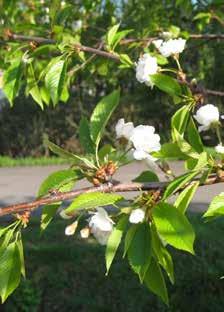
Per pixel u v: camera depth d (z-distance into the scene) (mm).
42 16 4578
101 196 1457
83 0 4906
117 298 5562
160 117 17688
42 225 1663
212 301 5234
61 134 19078
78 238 7617
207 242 7117
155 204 1438
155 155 1625
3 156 19172
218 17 4770
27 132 19219
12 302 5219
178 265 6105
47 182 1641
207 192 10758
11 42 3184
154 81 1932
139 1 5527
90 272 6227
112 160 1667
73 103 18844
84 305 5480
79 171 1647
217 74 7957
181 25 5473
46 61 3357
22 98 18703
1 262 1589
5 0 4129
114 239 1479
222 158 1595
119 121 1704
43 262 6594
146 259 1447
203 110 1792
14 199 11117
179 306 5234
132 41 3969
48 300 5621
